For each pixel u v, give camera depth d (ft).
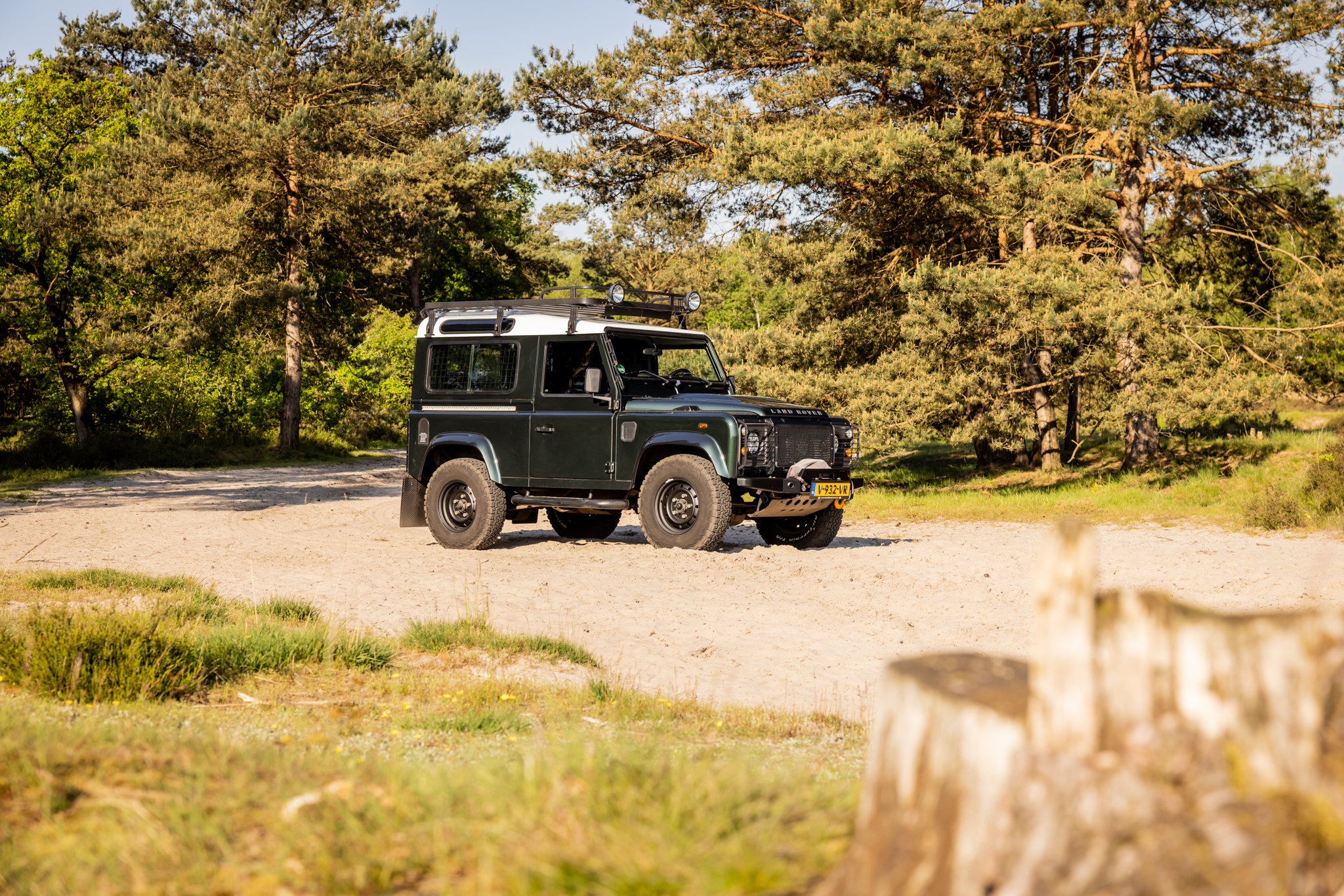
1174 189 62.44
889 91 66.69
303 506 56.65
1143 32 59.21
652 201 77.05
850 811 8.11
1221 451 65.21
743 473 36.42
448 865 7.70
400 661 23.06
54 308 99.04
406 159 106.93
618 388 38.34
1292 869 4.73
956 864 5.52
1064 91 69.56
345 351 118.93
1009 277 54.75
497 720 16.90
